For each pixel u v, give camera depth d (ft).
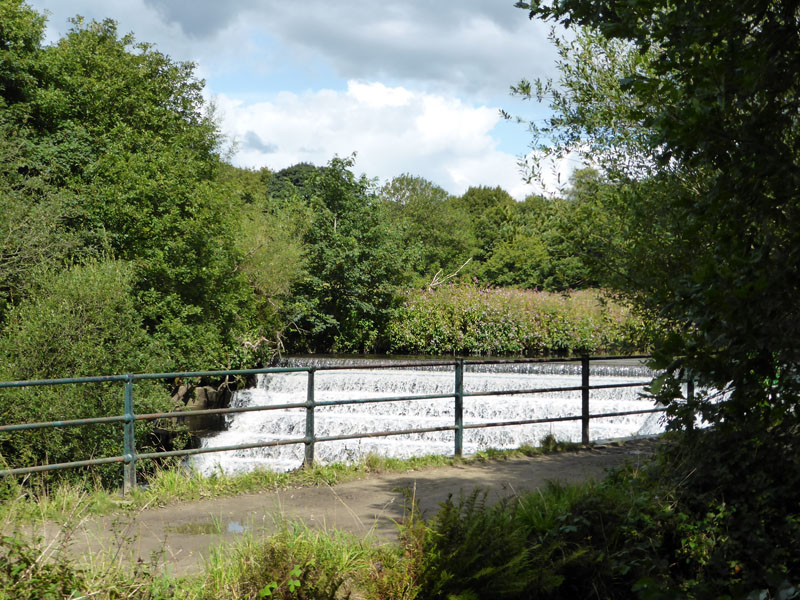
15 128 65.51
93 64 78.07
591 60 23.52
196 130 85.10
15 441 44.75
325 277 103.86
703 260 9.20
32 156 67.15
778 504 16.66
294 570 13.58
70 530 15.55
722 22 8.54
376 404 59.77
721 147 8.91
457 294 102.47
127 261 66.54
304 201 110.63
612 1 11.87
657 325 22.95
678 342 9.15
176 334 67.51
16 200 61.26
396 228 109.60
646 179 21.44
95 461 21.27
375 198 108.17
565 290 26.22
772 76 8.52
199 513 19.72
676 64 9.40
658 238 20.62
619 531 16.78
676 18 9.11
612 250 23.00
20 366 47.85
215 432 60.75
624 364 72.23
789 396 9.21
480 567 14.43
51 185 66.80
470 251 209.26
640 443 30.86
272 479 23.30
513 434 49.85
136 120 79.10
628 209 21.61
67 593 12.23
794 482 16.52
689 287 9.00
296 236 104.53
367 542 16.12
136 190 68.69
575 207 24.35
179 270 69.97
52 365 49.24
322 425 56.65
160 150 76.43
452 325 99.30
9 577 12.09
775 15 8.92
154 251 68.80
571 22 12.63
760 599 9.38
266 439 57.00
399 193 215.51
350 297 102.22
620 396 56.85
